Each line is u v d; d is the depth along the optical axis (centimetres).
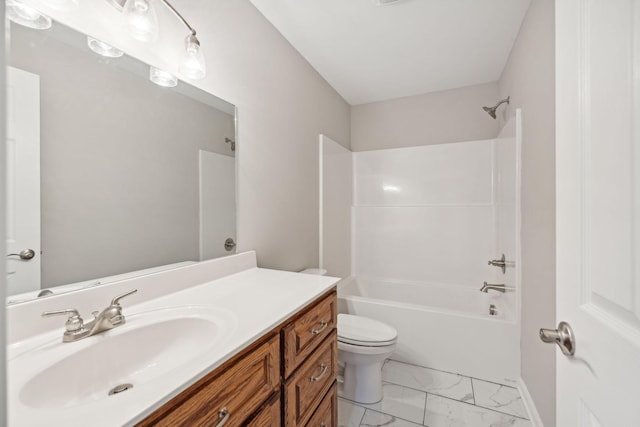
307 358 103
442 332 196
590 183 51
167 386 54
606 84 46
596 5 49
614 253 44
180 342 85
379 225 301
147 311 89
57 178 80
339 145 274
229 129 141
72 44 83
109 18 92
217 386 65
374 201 303
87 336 73
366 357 159
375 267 303
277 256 181
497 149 250
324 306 116
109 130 92
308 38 190
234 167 144
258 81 162
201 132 126
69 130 82
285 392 89
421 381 185
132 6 90
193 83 122
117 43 94
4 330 22
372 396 166
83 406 49
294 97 201
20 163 74
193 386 59
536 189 147
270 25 173
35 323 72
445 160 275
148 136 104
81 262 85
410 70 237
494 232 258
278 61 182
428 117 287
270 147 173
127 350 77
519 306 178
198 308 92
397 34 186
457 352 192
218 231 134
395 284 291
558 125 62
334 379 123
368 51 207
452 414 156
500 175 236
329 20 172
